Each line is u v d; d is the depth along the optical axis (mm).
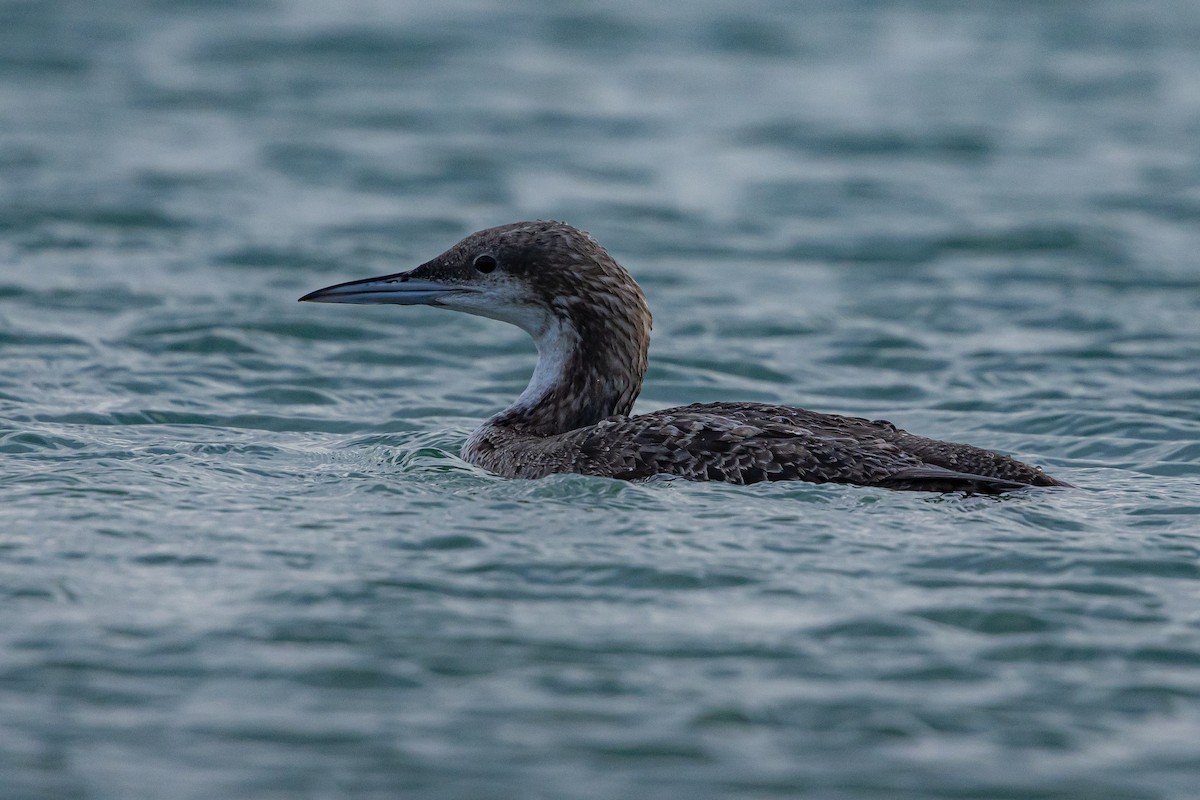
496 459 11992
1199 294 19984
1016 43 38188
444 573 9500
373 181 25797
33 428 13523
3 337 17141
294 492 11297
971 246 22500
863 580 9484
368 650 8430
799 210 24594
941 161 27828
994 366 17062
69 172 25312
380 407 15352
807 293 20156
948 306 19531
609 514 10453
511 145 28562
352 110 30766
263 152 27359
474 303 12719
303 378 16156
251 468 12125
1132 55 36781
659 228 23484
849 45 37875
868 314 19203
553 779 7246
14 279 19594
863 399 16016
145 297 19047
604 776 7281
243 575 9469
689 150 28469
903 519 10359
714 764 7387
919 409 15570
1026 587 9391
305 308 18750
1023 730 7727
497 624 8805
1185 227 23406
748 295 20016
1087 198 25109
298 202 24328
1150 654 8516
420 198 24875
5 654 8344
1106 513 10734
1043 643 8648
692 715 7797
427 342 17766
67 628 8664
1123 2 43062
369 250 21609
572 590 9289
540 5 41906
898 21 40688
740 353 17531
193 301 18922
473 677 8156
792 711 7863
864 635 8727
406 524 10398
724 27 39688
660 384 16516
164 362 16484
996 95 33000
